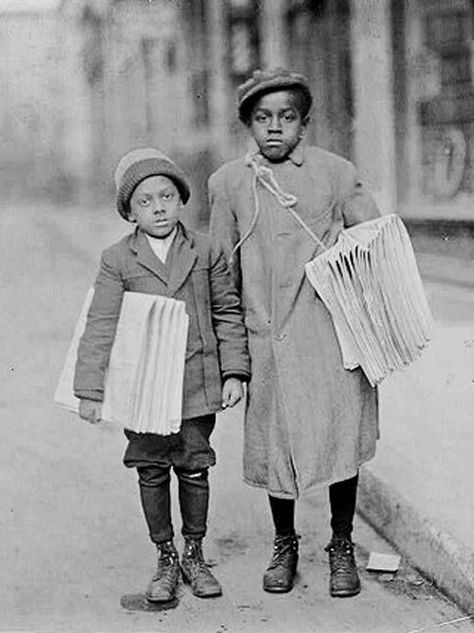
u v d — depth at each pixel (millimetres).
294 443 3633
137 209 3613
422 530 3963
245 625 3578
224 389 3674
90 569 4062
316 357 3652
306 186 3688
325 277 3590
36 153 16672
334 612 3668
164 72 14406
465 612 3645
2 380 6879
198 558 3840
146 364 3523
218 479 5043
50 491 4922
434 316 7059
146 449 3707
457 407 5219
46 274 10508
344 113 10398
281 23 11859
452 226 8914
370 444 3750
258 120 3684
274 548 3918
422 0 9094
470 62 8758
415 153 9305
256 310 3691
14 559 4160
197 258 3654
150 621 3621
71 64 15453
